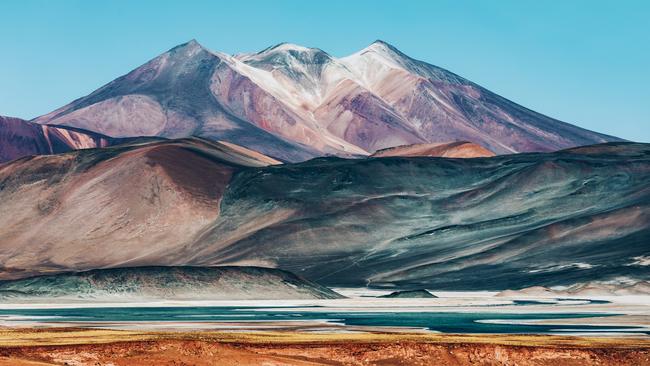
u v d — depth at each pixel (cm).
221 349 13925
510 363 14575
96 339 15250
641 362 14712
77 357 13450
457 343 15112
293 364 13688
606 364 14638
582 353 14825
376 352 14612
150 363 13375
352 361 14462
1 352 13350
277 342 15225
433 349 14675
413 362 14438
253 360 13688
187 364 13388
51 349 13600
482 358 14588
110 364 13275
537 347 14962
